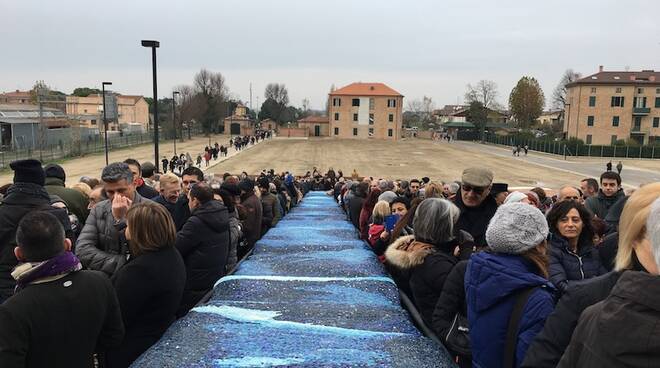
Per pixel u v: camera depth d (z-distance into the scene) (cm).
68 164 4300
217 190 517
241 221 622
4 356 221
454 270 278
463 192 377
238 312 329
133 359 306
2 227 355
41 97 5150
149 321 311
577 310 189
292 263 468
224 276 425
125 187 409
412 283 314
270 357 260
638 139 7138
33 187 372
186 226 398
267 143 8262
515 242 230
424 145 8212
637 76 7250
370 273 433
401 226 418
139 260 304
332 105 9931
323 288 382
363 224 662
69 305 240
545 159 5878
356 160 5647
